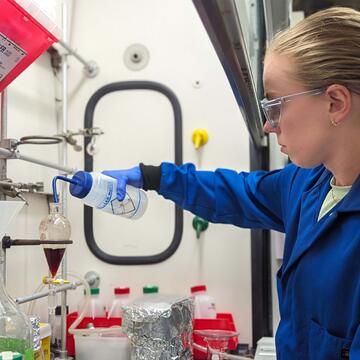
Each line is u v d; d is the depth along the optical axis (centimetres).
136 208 133
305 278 96
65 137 167
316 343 93
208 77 192
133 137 194
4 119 131
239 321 180
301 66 89
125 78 196
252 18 123
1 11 105
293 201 116
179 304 142
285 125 93
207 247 184
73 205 192
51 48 183
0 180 119
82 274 188
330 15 91
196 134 186
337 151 92
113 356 145
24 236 162
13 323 99
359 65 86
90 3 200
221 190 138
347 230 91
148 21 197
